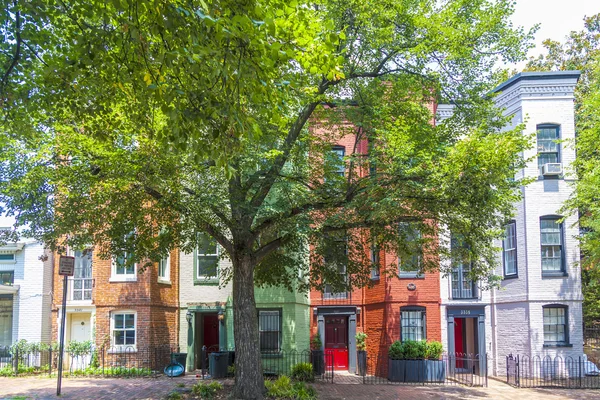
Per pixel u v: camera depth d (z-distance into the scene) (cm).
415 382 1925
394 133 1325
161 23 734
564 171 2141
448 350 2161
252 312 1484
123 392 1583
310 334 2258
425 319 2116
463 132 1510
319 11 1359
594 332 2772
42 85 1016
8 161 1350
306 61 831
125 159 1261
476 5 1452
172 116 775
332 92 1550
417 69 1492
